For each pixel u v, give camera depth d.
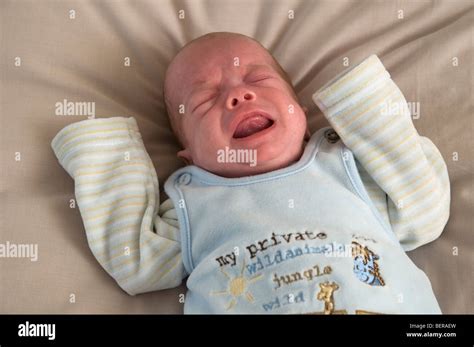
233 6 1.63
